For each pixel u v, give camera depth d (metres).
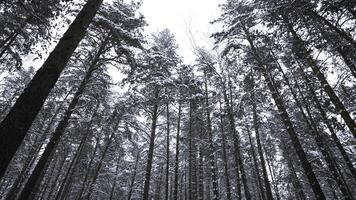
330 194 26.08
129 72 15.51
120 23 15.16
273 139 25.27
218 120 21.45
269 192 16.98
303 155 10.39
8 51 13.64
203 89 20.42
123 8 16.52
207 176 29.69
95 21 13.72
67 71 19.81
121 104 18.27
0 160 3.57
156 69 17.44
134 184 33.75
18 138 3.90
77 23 5.70
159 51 17.72
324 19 9.01
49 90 4.67
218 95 17.34
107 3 14.54
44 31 11.73
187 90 19.75
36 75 4.66
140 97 17.08
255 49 13.45
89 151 27.31
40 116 23.61
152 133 17.08
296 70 15.25
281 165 27.44
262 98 15.16
